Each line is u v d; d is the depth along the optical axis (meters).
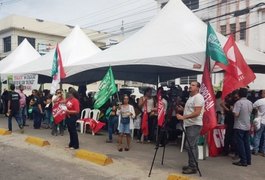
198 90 8.12
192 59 10.54
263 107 10.45
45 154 10.27
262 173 8.32
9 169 8.46
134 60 11.90
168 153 10.45
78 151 10.07
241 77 8.95
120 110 10.95
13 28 39.72
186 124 8.02
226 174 8.13
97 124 13.89
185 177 7.46
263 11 28.78
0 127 15.67
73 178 7.79
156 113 12.11
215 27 31.64
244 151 8.99
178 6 13.00
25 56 22.52
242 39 30.09
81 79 20.25
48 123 15.82
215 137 10.26
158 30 12.76
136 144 11.92
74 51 16.53
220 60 8.75
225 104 10.23
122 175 8.04
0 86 21.91
